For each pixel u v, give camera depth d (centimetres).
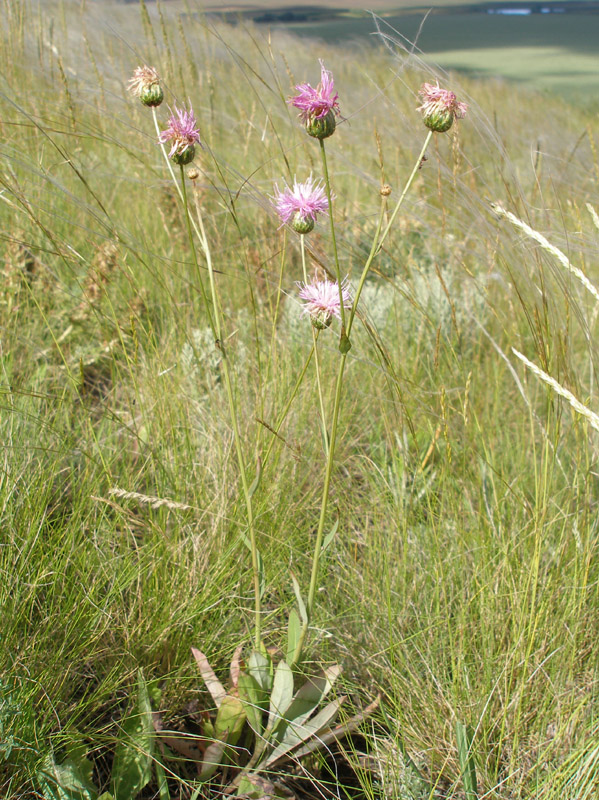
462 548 71
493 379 96
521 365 94
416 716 61
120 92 120
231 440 77
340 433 86
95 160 117
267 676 56
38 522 63
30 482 66
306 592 69
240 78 160
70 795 51
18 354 85
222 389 86
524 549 69
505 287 99
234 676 56
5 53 129
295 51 253
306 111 44
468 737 58
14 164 77
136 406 83
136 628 61
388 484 79
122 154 128
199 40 146
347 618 68
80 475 72
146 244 98
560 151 156
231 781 56
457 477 79
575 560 68
